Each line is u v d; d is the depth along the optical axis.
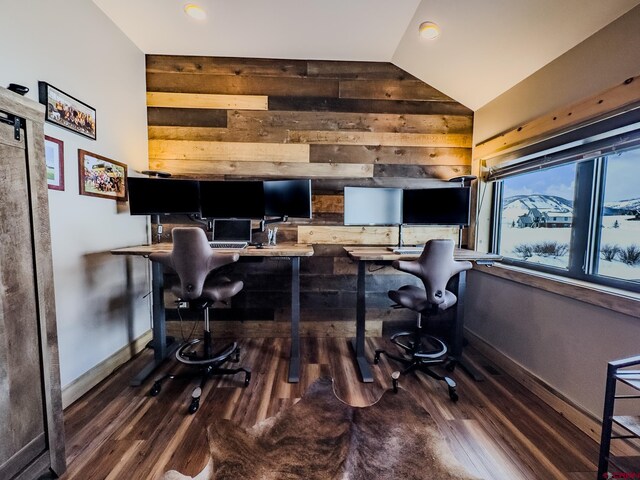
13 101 1.00
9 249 1.01
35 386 1.10
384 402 1.70
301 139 2.55
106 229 2.01
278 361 2.20
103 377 1.94
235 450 1.31
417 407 1.65
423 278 1.76
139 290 2.40
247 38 2.24
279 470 1.21
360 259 1.98
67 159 1.67
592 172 1.59
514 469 1.24
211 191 2.27
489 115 2.38
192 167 2.51
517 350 2.01
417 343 2.07
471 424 1.53
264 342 2.54
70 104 1.68
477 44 1.94
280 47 2.34
